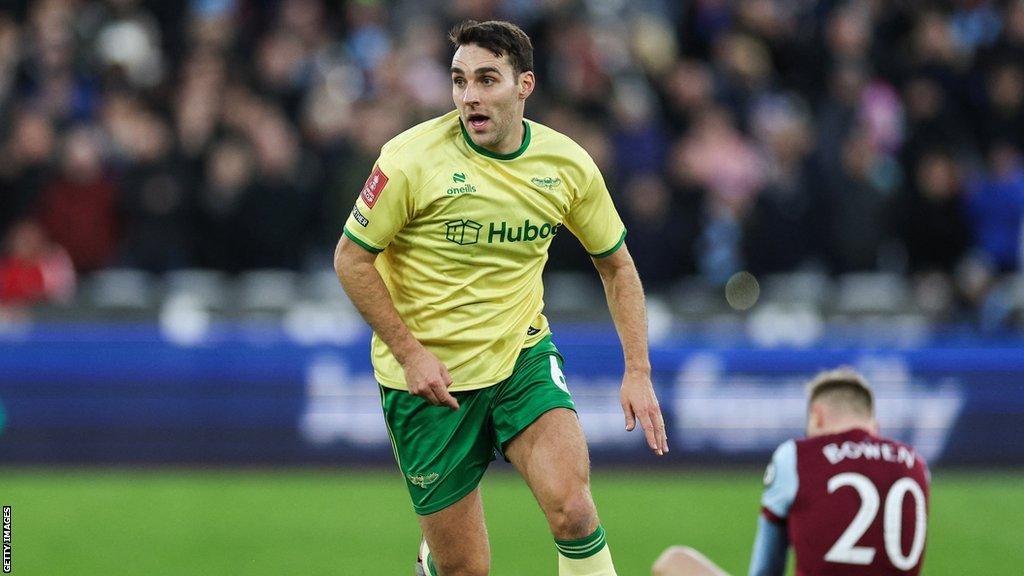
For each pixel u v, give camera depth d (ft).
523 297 62.18
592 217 63.00
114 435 127.54
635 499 119.96
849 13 165.78
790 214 145.18
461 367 61.41
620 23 174.91
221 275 139.64
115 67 147.95
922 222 149.48
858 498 62.18
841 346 132.16
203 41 153.99
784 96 161.99
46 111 146.92
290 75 150.51
